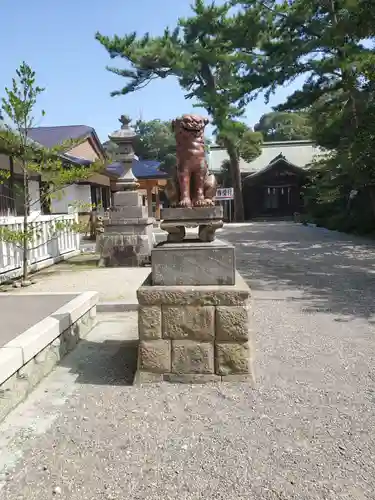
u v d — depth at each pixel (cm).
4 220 772
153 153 3959
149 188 2408
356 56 1240
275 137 4706
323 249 1252
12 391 312
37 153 827
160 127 4075
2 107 737
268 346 445
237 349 342
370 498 218
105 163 878
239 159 3080
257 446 263
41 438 275
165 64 2044
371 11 1098
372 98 1322
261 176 3058
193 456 253
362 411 305
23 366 329
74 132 1950
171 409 308
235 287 342
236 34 1630
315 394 331
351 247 1279
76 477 236
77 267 945
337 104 1509
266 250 1250
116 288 703
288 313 575
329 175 1641
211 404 314
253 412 303
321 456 253
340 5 1262
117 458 252
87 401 324
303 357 412
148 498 219
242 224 2384
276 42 1481
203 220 361
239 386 340
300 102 1543
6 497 221
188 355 344
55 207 1745
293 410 307
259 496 220
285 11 1505
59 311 440
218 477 235
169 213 363
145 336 346
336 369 382
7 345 330
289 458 251
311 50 1382
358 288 727
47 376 373
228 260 348
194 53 2095
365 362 398
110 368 388
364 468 241
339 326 514
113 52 2003
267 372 374
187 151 373
